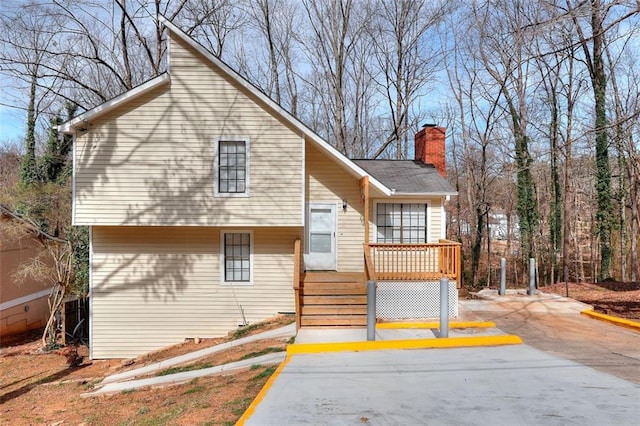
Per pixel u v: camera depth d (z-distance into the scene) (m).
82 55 20.16
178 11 20.98
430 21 25.89
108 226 12.45
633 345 8.19
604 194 20.22
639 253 26.03
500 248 39.88
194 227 12.64
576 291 15.08
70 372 11.56
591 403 5.18
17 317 16.92
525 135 22.06
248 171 11.74
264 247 12.90
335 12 26.06
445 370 6.71
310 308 10.22
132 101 11.58
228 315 12.81
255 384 6.85
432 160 15.99
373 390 5.77
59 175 21.11
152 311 12.67
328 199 13.61
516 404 5.17
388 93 27.42
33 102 21.70
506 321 10.18
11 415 8.30
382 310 10.56
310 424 4.62
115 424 6.59
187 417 5.64
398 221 13.67
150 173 11.55
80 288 15.80
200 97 11.71
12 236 15.07
